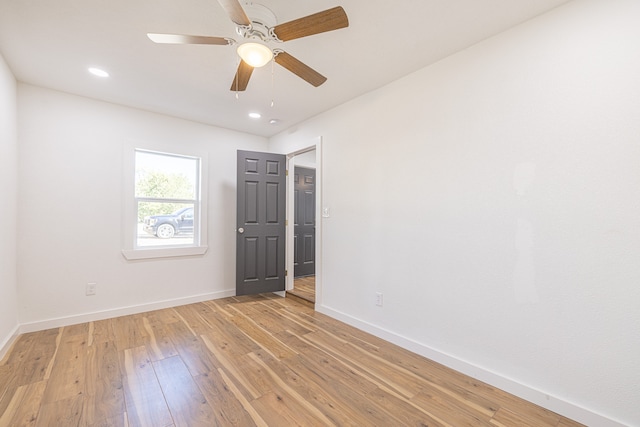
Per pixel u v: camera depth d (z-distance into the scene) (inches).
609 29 59.1
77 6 65.2
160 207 136.9
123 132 123.8
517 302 71.2
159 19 69.9
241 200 148.7
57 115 109.7
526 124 69.8
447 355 84.4
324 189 130.0
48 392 69.5
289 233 164.4
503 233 73.7
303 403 66.9
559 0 63.1
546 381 66.6
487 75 76.5
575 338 63.0
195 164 147.7
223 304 141.3
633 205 56.6
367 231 109.8
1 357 85.0
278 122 145.9
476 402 68.1
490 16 68.1
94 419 60.7
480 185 77.9
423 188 91.3
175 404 65.9
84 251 115.1
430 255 89.3
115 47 81.6
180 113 132.9
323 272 129.8
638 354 55.9
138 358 86.4
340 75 96.8
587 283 61.5
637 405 55.9
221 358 87.1
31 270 104.6
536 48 68.3
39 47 81.4
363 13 66.9
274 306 139.6
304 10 66.6
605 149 59.5
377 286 105.7
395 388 73.2
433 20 69.5
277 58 69.9
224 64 90.7
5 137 88.9
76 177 113.4
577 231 62.8
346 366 83.6
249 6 61.6
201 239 145.6
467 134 80.5
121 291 123.6
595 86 60.6
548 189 66.6
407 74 96.0
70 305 112.0
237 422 60.4
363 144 111.8
